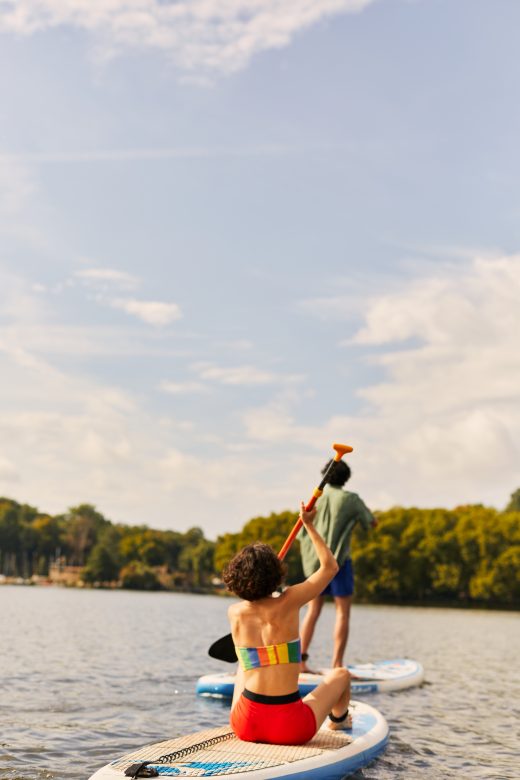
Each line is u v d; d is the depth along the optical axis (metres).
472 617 49.00
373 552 82.31
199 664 12.58
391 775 5.57
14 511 176.75
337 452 5.53
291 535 5.48
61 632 20.25
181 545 159.88
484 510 89.25
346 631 8.96
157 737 6.81
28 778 5.39
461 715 8.52
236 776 4.51
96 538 173.50
